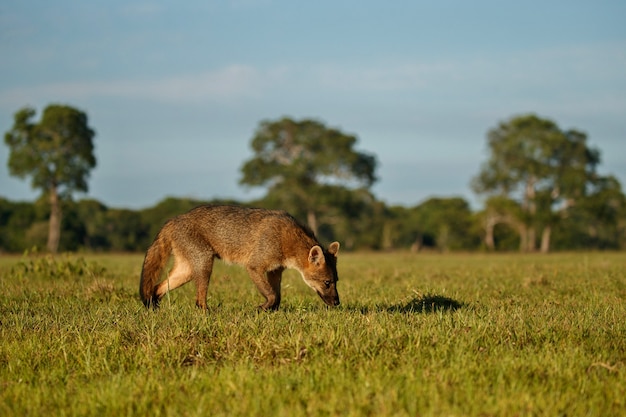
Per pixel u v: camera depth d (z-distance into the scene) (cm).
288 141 13450
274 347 1441
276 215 2183
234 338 1515
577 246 13688
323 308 2070
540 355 1382
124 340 1568
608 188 13162
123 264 5044
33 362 1452
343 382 1232
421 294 2347
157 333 1595
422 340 1480
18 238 11850
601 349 1470
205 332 1603
